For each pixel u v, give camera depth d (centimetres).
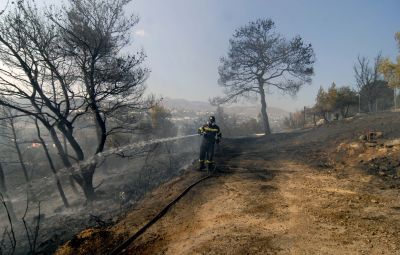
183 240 521
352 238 473
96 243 554
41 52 1300
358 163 1023
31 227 1159
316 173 957
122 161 2481
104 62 1480
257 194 749
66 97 1402
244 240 492
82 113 1454
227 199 726
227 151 1692
